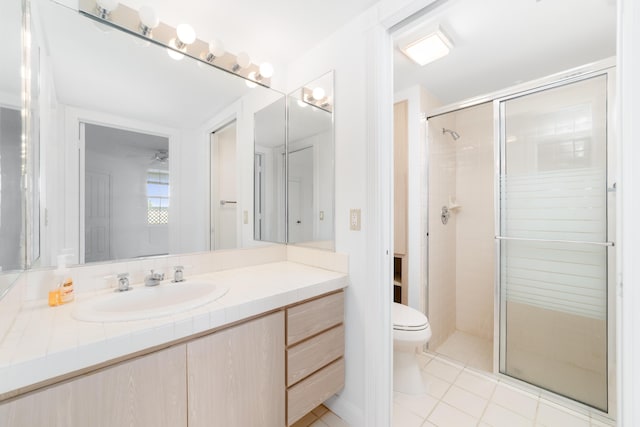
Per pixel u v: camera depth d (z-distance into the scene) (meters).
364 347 1.40
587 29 1.50
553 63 1.85
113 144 1.26
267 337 1.14
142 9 1.21
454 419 1.48
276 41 1.65
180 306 0.96
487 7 1.35
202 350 0.95
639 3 0.66
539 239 1.78
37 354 0.65
